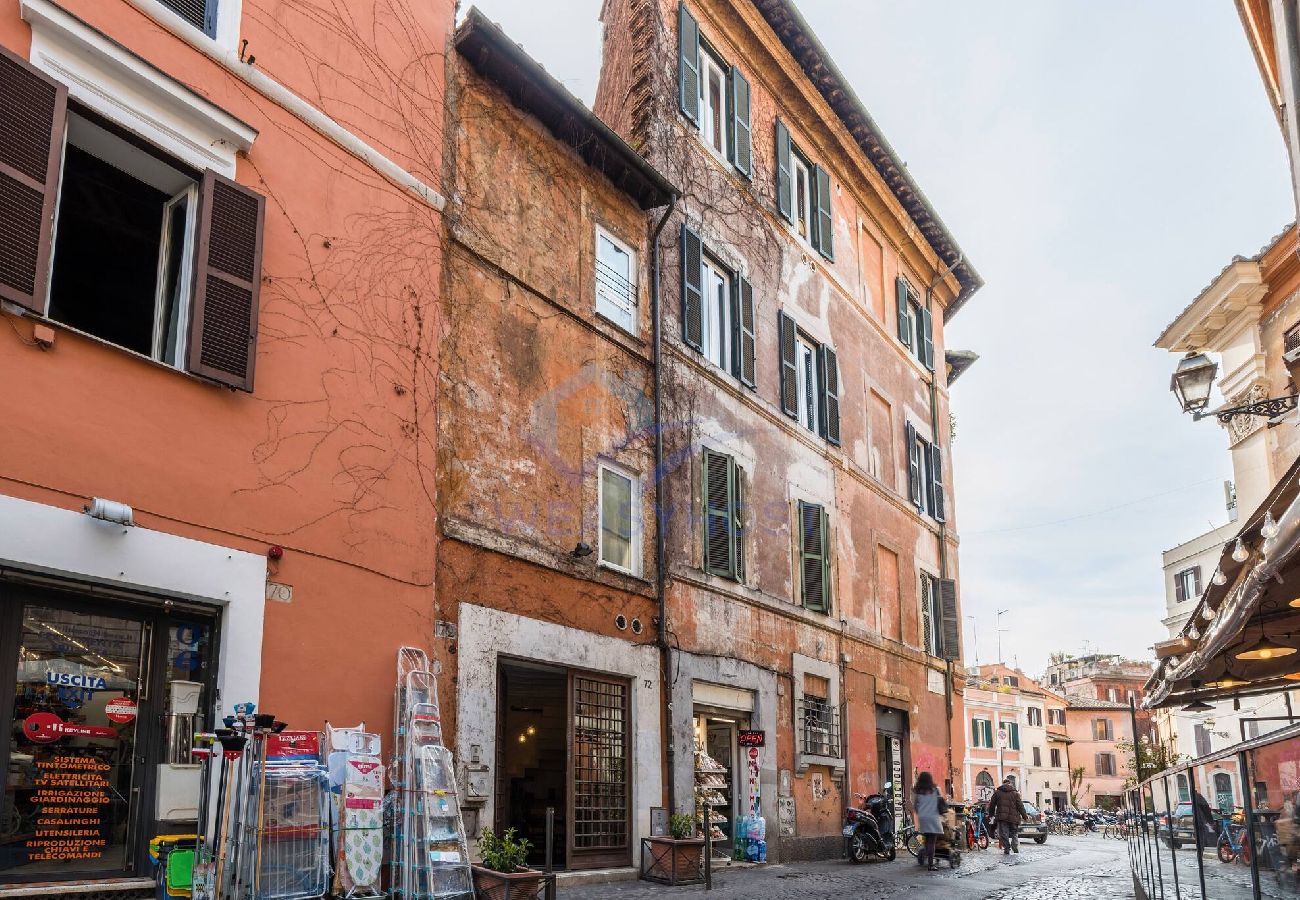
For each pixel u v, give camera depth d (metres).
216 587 8.35
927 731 23.02
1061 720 79.12
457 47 12.18
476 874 9.65
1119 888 14.92
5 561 7.05
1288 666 11.52
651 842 12.75
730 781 15.97
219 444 8.61
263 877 7.55
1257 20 9.29
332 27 10.54
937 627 24.61
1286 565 7.37
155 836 7.80
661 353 15.11
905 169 23.55
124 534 7.76
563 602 12.43
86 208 9.34
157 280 9.00
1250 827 5.58
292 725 8.84
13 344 7.32
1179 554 38.09
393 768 9.49
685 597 14.84
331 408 9.70
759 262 18.45
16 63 7.48
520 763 15.14
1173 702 13.59
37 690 7.33
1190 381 11.15
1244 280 18.98
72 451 7.55
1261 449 19.08
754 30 19.02
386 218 10.73
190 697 8.23
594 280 13.96
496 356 11.98
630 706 13.38
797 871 14.90
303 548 9.19
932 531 25.11
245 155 9.35
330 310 9.88
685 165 16.59
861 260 23.03
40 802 7.26
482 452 11.52
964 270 27.69
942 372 27.45
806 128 21.14
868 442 22.00
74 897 7.20
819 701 18.34
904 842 20.02
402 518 10.28
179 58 8.92
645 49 16.48
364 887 8.33
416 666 10.01
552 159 13.55
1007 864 19.73
